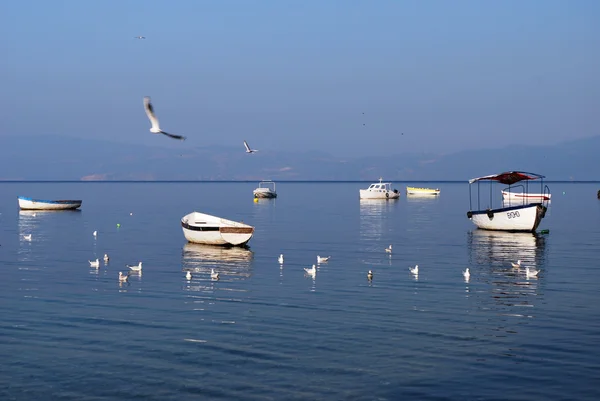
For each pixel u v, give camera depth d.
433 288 38.72
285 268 46.62
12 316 31.86
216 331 29.25
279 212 115.69
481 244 61.16
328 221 92.56
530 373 23.89
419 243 62.72
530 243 61.53
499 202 151.38
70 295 36.81
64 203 120.81
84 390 22.61
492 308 33.38
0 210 120.19
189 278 41.88
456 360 25.30
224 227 59.53
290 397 21.98
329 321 30.89
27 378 23.64
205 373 24.06
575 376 23.56
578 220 90.38
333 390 22.52
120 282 40.84
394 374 23.92
